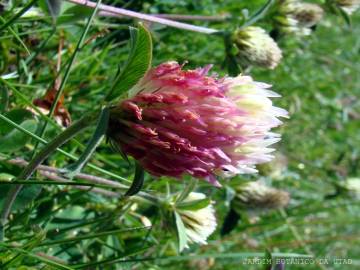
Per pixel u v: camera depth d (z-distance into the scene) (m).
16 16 0.12
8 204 0.10
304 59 0.29
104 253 0.15
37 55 0.15
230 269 0.21
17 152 0.13
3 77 0.12
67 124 0.14
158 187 0.16
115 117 0.08
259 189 0.18
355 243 0.29
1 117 0.11
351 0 0.20
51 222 0.14
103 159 0.15
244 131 0.08
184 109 0.08
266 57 0.16
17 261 0.11
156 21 0.15
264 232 0.23
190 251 0.18
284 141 0.28
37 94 0.15
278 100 0.27
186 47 0.20
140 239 0.16
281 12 0.18
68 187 0.14
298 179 0.27
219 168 0.08
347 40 0.33
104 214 0.15
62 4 0.14
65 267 0.11
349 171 0.30
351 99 0.33
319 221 0.25
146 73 0.08
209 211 0.13
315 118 0.31
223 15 0.21
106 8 0.14
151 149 0.08
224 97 0.08
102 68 0.17
